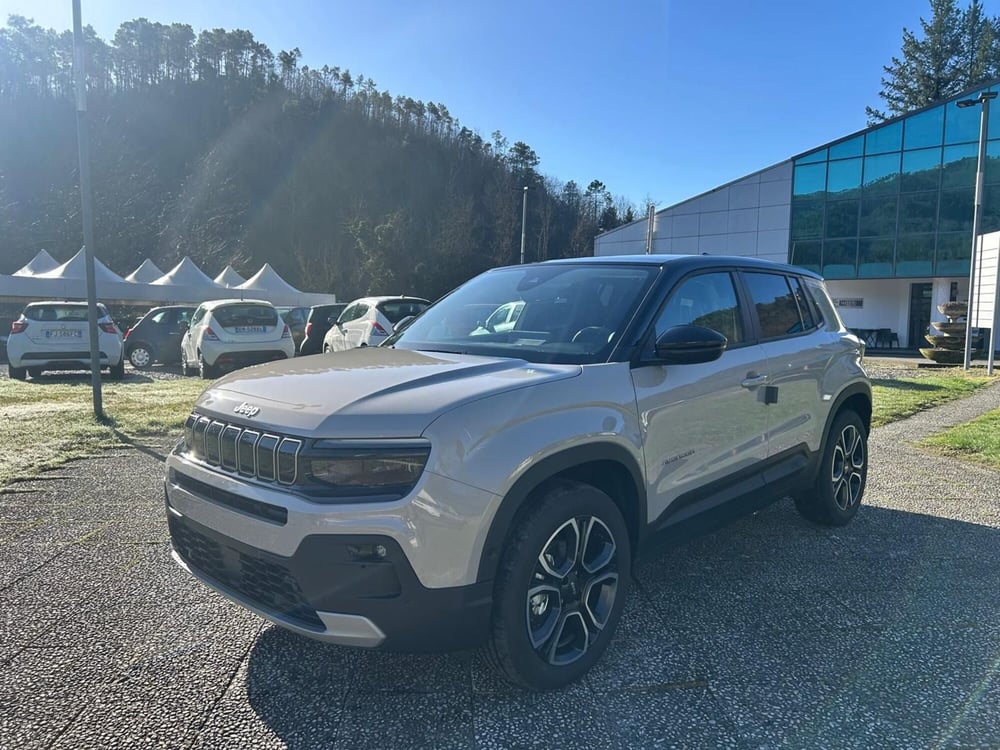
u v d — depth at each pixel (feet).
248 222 253.85
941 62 181.47
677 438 10.23
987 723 8.03
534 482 8.06
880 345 96.84
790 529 15.03
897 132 90.07
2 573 12.28
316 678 8.92
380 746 7.57
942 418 30.04
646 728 7.93
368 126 347.97
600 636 9.01
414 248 163.32
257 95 353.31
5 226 143.84
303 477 7.52
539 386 8.52
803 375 13.33
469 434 7.63
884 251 92.07
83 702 8.34
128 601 11.18
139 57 356.18
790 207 98.12
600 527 8.99
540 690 8.48
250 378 9.60
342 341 43.09
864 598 11.50
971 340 56.24
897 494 17.92
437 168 312.71
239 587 8.45
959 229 87.04
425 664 9.28
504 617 7.89
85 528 14.65
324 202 282.36
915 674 9.12
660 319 10.55
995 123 84.28
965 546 14.01
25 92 253.44
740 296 12.54
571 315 10.93
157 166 241.55
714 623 10.57
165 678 8.90
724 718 8.13
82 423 25.80
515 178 259.19
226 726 7.89
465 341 11.36
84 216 26.71
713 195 103.65
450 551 7.42
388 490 7.34
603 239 114.62
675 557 13.38
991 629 10.39
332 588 7.32
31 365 40.88
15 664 9.22
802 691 8.70
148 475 18.94
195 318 45.24
